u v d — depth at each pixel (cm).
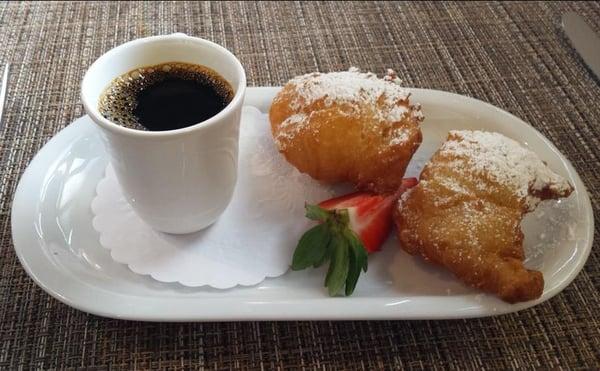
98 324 22
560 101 33
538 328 23
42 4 37
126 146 19
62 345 21
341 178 26
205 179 21
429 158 28
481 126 28
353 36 37
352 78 26
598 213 27
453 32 37
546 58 35
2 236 25
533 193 24
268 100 29
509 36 37
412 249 23
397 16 38
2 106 30
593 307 23
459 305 21
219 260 23
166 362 21
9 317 22
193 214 22
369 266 24
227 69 22
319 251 22
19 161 28
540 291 21
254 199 25
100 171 26
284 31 37
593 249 25
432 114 29
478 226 22
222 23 37
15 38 35
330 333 22
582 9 39
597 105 32
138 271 22
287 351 22
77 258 23
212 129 19
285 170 27
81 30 36
